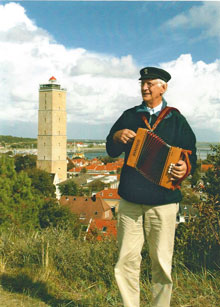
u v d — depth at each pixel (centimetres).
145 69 276
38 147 10000
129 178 276
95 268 450
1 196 2311
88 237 553
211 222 473
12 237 608
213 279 395
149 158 263
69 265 457
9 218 2152
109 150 296
